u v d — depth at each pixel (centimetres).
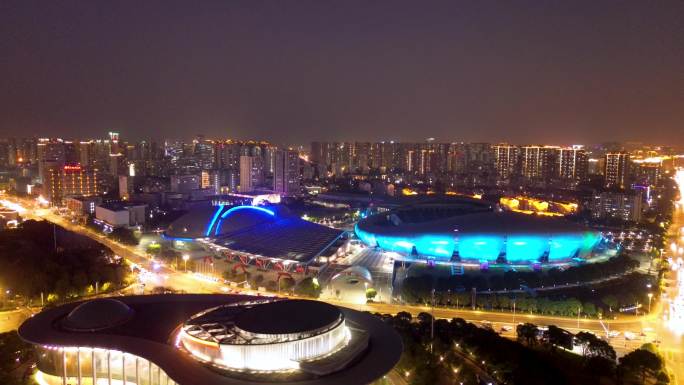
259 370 10500
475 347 16862
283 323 11362
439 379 15112
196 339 11012
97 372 11888
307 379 10244
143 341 11738
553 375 15375
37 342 11688
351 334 12369
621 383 15612
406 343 16200
